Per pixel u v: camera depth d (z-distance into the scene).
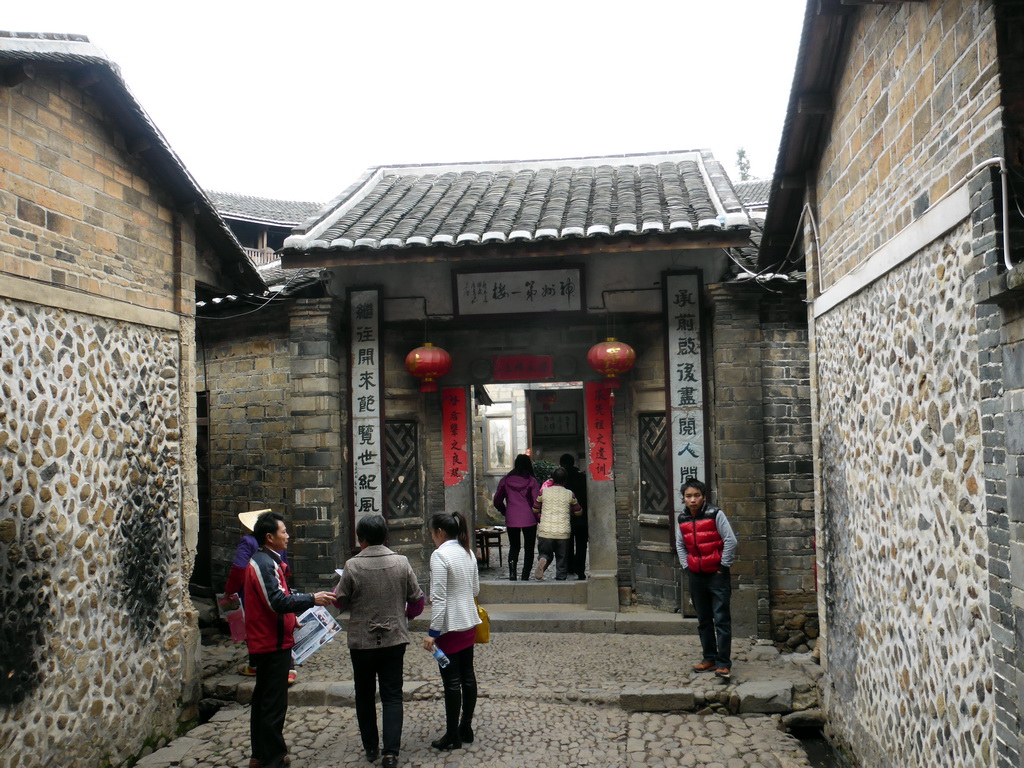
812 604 6.64
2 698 3.71
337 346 7.40
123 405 4.75
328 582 7.02
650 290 7.12
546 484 7.79
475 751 4.54
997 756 2.78
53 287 4.18
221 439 8.02
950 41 3.08
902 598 3.74
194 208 5.38
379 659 4.33
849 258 4.47
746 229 6.01
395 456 7.67
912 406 3.57
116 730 4.52
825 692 5.06
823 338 5.02
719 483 6.74
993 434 2.76
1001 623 2.73
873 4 3.86
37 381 4.05
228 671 5.93
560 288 7.18
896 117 3.67
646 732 4.83
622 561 7.54
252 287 6.37
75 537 4.26
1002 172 2.66
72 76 4.32
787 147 5.02
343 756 4.54
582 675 5.73
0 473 3.77
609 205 7.08
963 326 3.04
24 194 4.02
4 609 3.76
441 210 7.39
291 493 7.36
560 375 7.63
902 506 3.72
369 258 6.45
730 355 6.72
